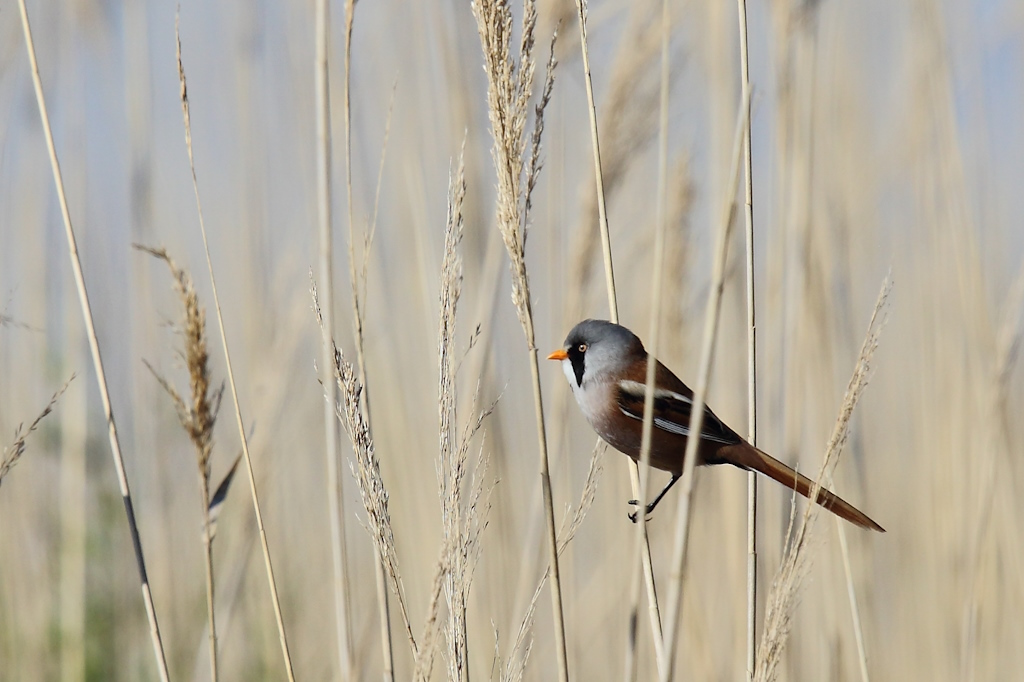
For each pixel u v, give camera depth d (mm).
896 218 11977
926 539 10898
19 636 10797
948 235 10945
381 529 5816
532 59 5609
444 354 5738
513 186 5621
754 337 6707
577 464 11281
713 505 10727
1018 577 10336
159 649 6422
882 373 12156
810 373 10039
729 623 10516
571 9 9656
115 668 10516
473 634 9219
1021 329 9523
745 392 10164
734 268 10156
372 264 10836
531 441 10664
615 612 10594
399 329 10695
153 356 11430
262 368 10953
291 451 11492
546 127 10156
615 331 7605
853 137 11438
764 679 5594
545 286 10664
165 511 11125
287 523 11562
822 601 9922
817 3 9484
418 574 10141
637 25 9234
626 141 9250
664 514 10750
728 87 9789
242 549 9711
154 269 11648
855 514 6617
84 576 10484
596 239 9297
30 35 6621
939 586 10406
